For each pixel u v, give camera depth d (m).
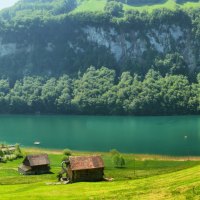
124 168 130.75
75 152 175.25
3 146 177.25
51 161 149.38
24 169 126.00
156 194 60.56
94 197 64.25
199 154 162.12
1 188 85.19
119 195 63.47
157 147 180.50
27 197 67.88
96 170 101.38
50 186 84.19
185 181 65.69
